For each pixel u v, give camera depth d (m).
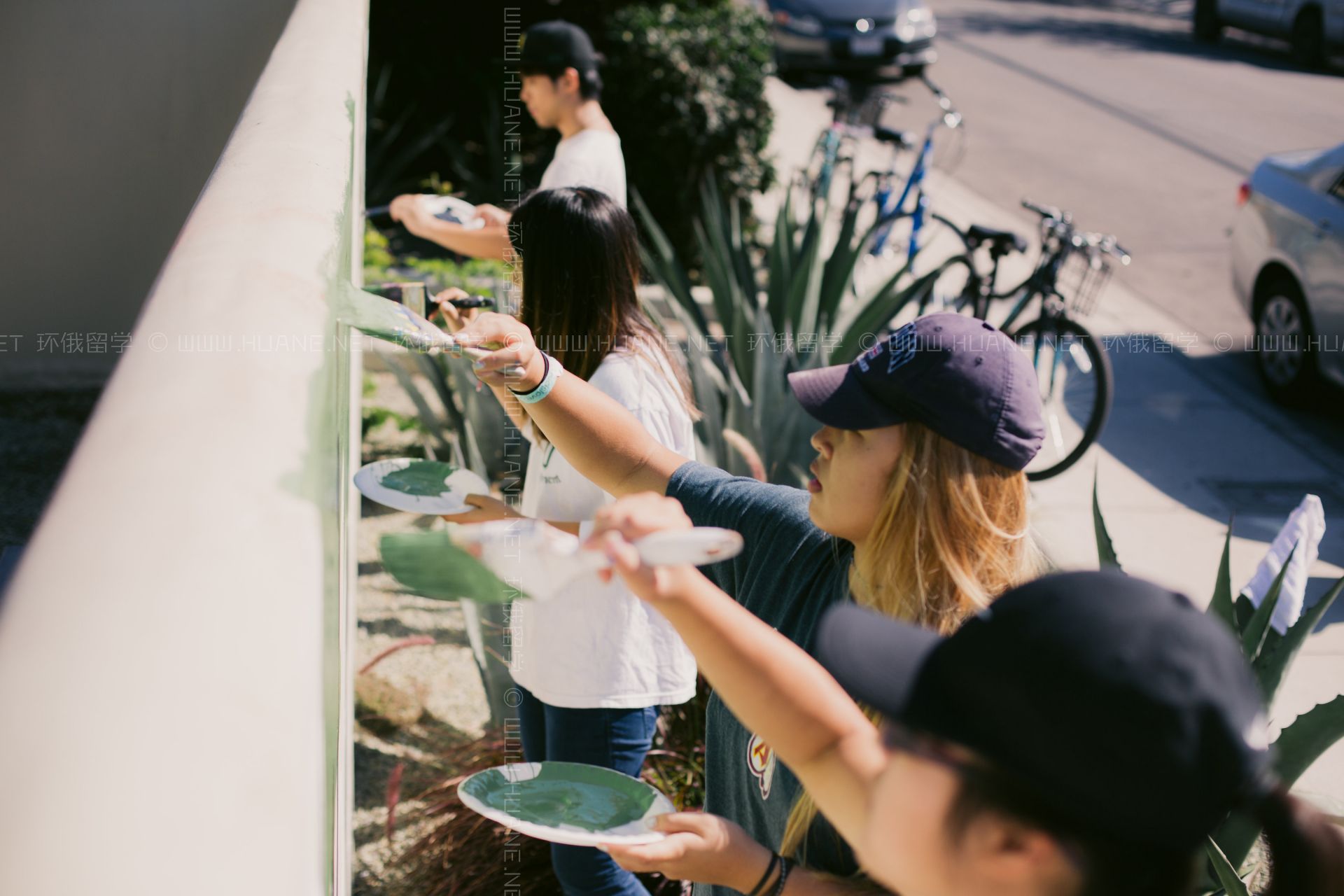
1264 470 5.60
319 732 0.62
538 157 8.41
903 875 0.85
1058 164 11.08
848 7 13.27
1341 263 5.92
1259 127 13.06
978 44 17.08
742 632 0.93
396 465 1.48
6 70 5.15
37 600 0.58
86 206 5.40
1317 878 0.77
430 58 8.39
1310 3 16.38
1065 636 0.77
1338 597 4.39
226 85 5.35
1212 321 7.61
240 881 0.48
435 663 3.56
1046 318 5.45
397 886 2.66
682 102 7.40
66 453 4.96
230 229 1.11
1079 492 5.27
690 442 2.23
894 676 0.88
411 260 5.91
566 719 2.12
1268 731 2.14
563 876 2.16
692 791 2.78
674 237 7.70
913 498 1.26
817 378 1.33
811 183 7.70
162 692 0.54
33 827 0.48
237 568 0.62
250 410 0.76
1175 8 21.69
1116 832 0.75
